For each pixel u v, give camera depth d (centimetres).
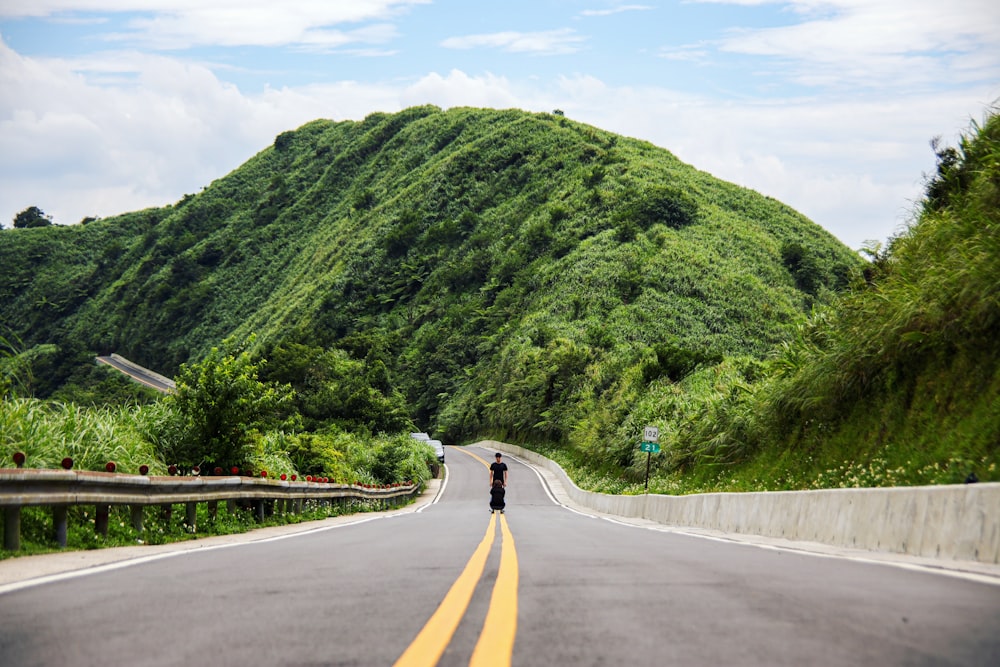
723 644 449
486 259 15262
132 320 19550
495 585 677
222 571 820
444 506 4469
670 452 3897
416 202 18600
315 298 16850
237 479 1770
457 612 542
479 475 7000
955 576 732
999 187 1823
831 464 2045
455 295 15125
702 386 4509
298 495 2291
